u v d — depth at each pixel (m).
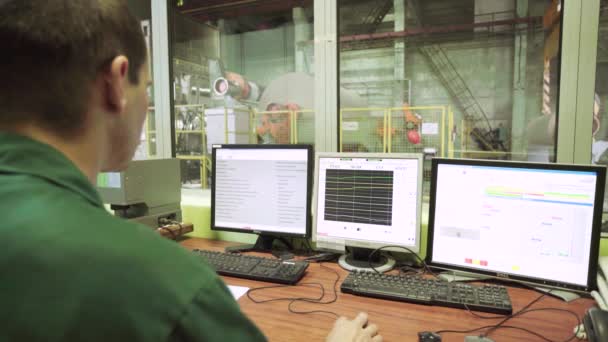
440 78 5.86
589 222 1.08
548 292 1.13
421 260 1.33
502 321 0.97
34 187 0.38
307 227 1.46
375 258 1.42
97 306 0.33
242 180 1.56
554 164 1.12
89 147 0.45
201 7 5.08
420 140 4.38
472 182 1.23
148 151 2.32
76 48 0.41
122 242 0.37
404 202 1.32
